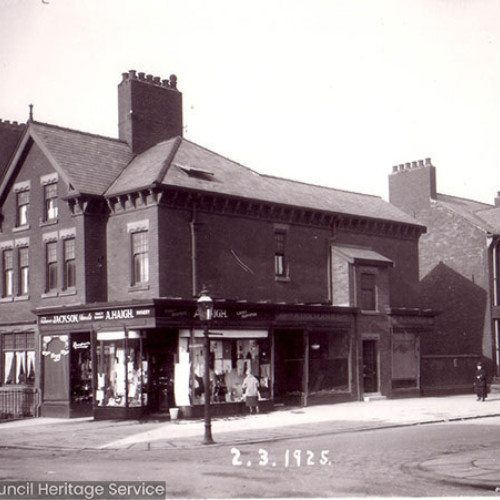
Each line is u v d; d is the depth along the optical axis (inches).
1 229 1434.5
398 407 1240.2
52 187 1337.4
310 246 1423.5
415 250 1638.8
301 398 1295.5
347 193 1663.4
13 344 1386.6
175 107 1471.5
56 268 1320.1
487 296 1705.2
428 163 1860.2
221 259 1267.2
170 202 1207.6
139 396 1135.0
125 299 1227.9
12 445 877.8
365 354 1421.0
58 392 1232.8
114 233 1261.1
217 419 1107.3
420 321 1515.7
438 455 699.4
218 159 1425.9
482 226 1733.5
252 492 519.8
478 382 1370.6
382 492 516.1
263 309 1230.3
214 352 1162.6
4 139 1496.1
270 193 1376.7
